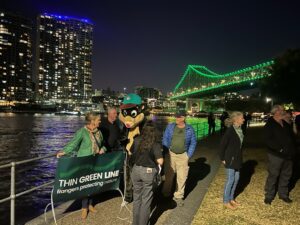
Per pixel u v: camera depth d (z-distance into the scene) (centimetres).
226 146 704
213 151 1591
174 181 914
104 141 726
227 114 2552
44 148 4331
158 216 661
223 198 714
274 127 732
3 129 7825
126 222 619
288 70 2883
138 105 721
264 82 3275
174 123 758
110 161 673
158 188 853
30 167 2308
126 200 725
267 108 6550
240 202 744
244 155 1455
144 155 566
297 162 1225
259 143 1984
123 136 736
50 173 2127
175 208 702
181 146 730
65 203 744
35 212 1137
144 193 569
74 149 635
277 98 3186
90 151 638
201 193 810
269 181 738
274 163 730
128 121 706
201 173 1052
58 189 588
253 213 671
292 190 848
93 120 649
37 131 7281
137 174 569
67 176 596
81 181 620
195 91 12950
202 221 623
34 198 1319
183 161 732
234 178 705
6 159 3406
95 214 659
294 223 621
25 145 4638
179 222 616
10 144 4738
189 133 734
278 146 726
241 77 9656
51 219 636
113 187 689
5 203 1249
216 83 11406
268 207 710
